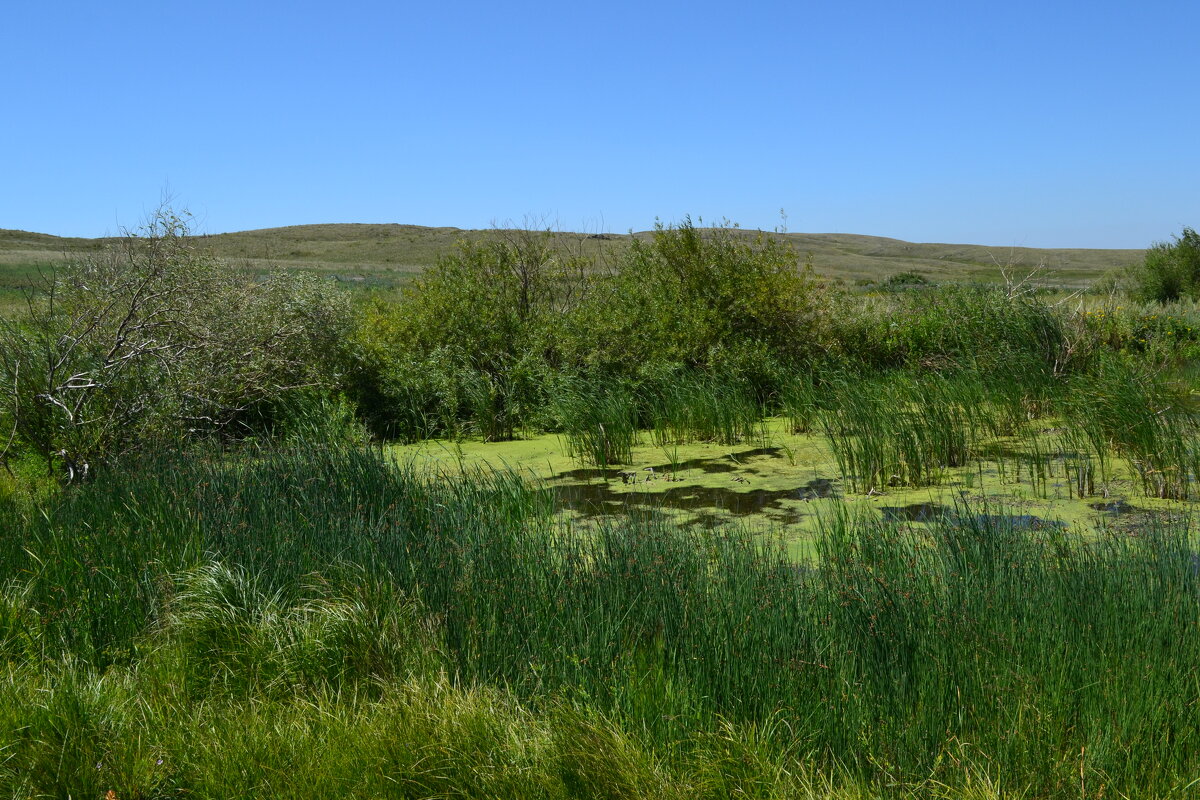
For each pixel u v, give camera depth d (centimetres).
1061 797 342
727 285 1464
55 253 6544
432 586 521
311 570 550
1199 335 1864
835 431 1165
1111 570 520
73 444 885
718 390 1280
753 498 897
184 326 1002
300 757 374
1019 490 888
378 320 1427
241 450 889
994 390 1252
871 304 1720
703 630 453
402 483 771
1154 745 366
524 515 770
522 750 370
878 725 386
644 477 1002
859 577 495
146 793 359
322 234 10425
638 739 378
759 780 346
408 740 378
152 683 445
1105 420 995
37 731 388
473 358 1357
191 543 582
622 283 1507
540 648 459
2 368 892
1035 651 422
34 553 588
